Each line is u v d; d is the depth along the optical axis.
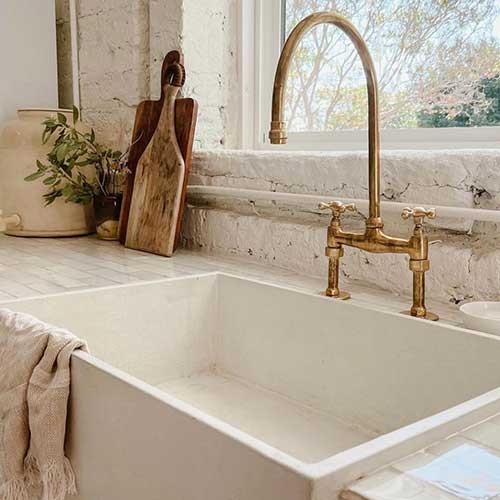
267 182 1.42
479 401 0.55
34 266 1.33
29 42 1.99
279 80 0.89
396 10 1.40
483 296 1.00
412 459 0.47
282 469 0.42
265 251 1.38
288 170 1.36
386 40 1.43
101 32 1.91
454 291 1.03
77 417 0.68
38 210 1.76
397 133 1.40
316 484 0.40
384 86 1.44
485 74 1.24
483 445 0.49
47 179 1.70
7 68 1.95
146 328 1.10
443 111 1.32
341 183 1.25
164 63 1.62
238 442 0.45
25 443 0.74
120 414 0.60
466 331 0.80
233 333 1.16
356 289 1.15
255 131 1.75
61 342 0.71
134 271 1.28
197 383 1.12
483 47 1.24
